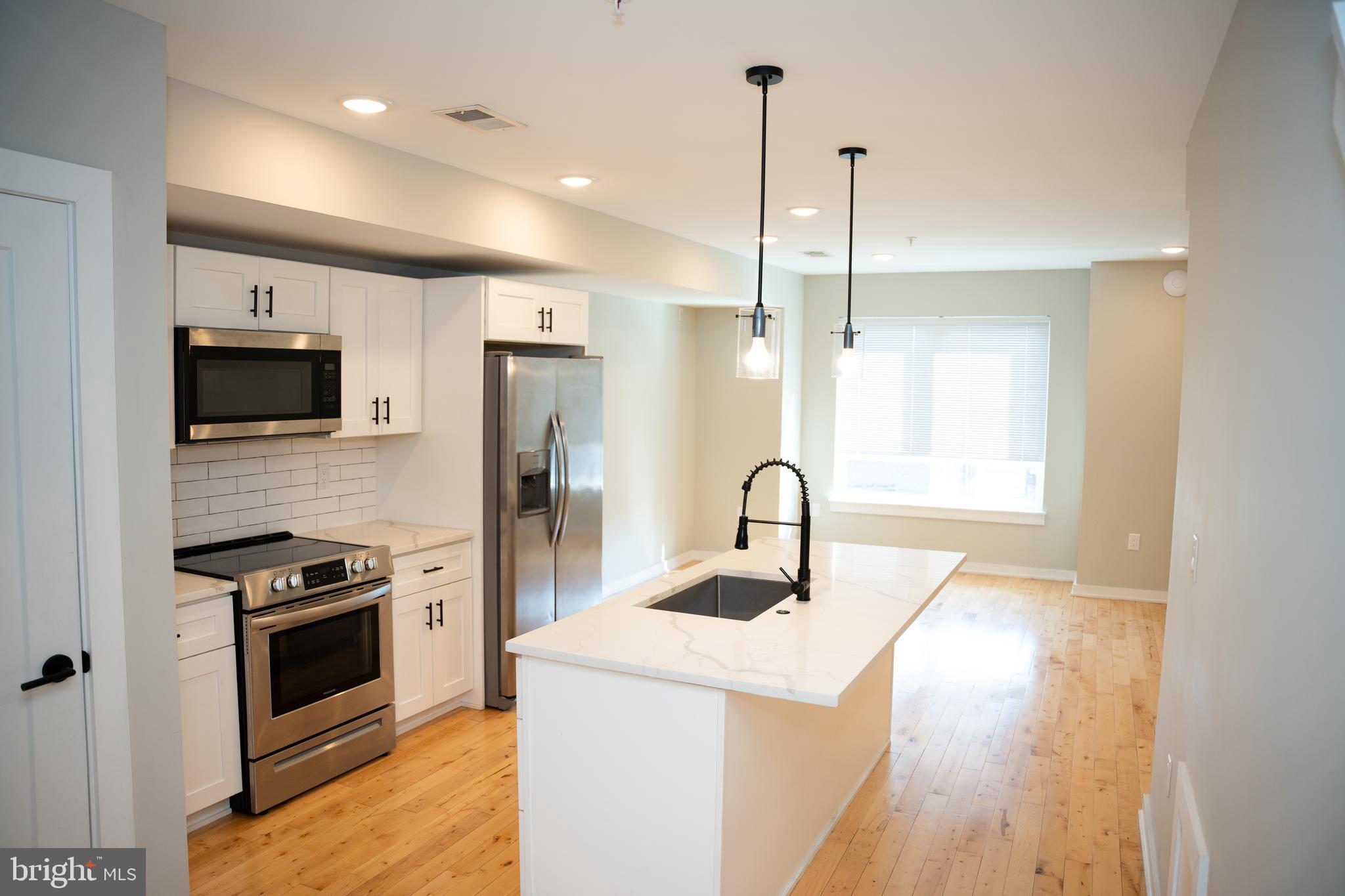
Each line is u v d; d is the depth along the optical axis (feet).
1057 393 23.35
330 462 13.99
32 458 6.95
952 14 7.00
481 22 7.30
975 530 24.38
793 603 9.91
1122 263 21.56
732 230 17.20
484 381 13.88
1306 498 3.86
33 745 7.06
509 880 9.49
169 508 8.07
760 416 24.64
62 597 7.20
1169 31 7.14
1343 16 3.02
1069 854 10.21
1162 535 21.66
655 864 8.04
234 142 9.27
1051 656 17.54
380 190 11.02
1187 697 7.74
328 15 7.23
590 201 14.42
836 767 10.88
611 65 8.25
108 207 7.32
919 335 24.67
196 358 10.29
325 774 11.57
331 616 11.48
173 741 8.18
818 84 8.70
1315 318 3.83
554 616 15.11
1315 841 3.44
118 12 7.32
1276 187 4.78
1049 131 10.12
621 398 21.48
